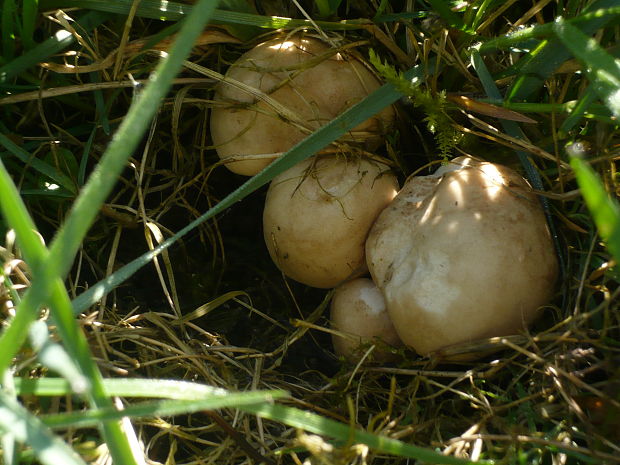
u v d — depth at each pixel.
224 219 0.41
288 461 0.34
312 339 0.39
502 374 0.34
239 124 0.37
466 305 0.33
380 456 0.32
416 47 0.37
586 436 0.31
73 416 0.26
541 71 0.35
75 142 0.39
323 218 0.36
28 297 0.25
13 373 0.32
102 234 0.39
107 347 0.35
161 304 0.39
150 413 0.26
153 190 0.40
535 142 0.37
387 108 0.38
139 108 0.25
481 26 0.37
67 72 0.37
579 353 0.32
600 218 0.24
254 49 0.38
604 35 0.36
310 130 0.37
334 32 0.38
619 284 0.34
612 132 0.35
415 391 0.34
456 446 0.31
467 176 0.35
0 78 0.37
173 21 0.39
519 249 0.33
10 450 0.28
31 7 0.36
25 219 0.25
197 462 0.33
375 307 0.36
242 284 0.40
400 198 0.36
